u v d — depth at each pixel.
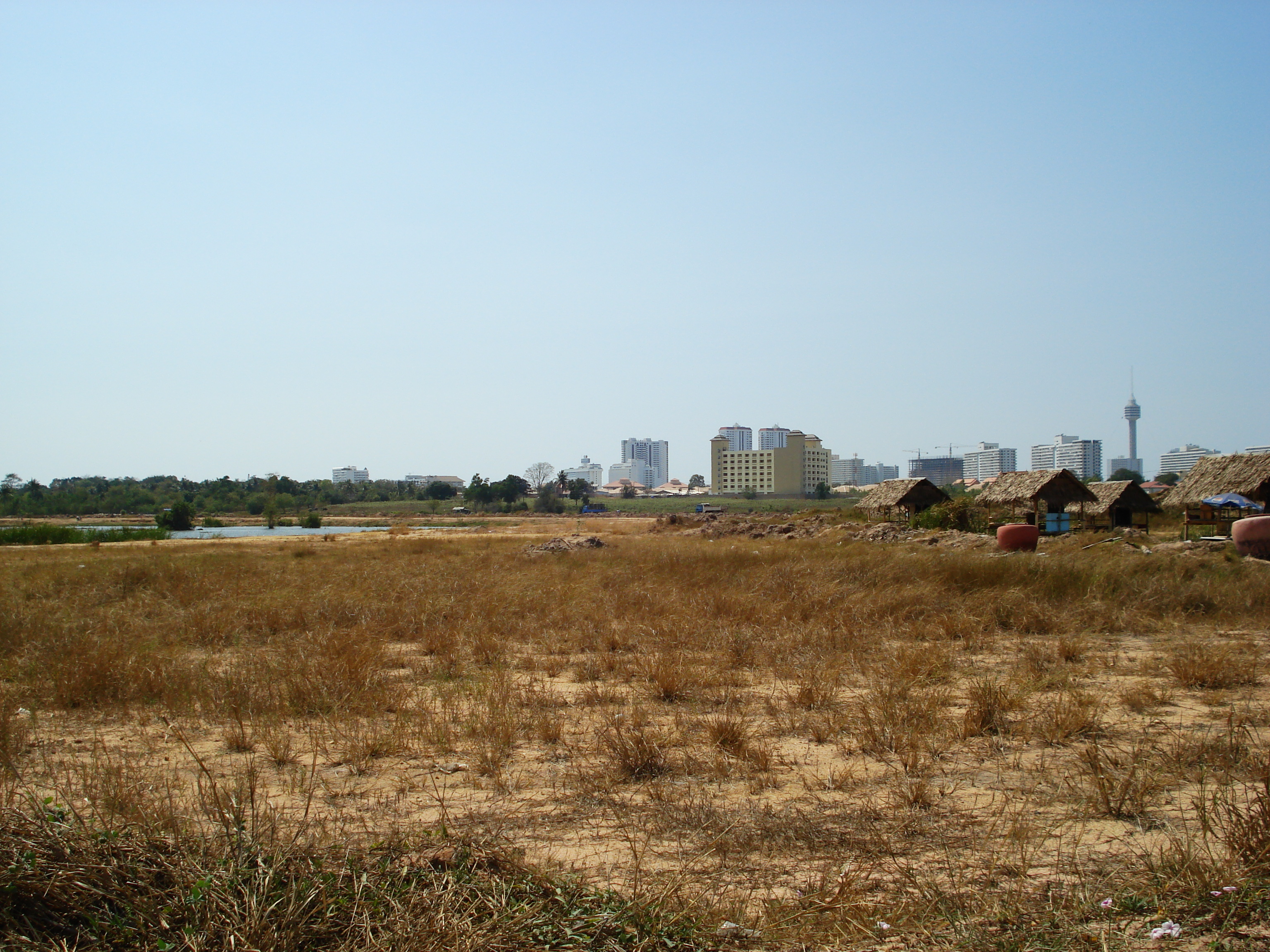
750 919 3.93
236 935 3.40
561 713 8.13
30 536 50.88
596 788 5.88
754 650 10.84
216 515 111.94
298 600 16.25
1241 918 3.76
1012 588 15.28
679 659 10.09
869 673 9.52
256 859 4.06
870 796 5.69
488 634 12.45
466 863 4.19
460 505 129.62
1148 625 12.81
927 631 12.46
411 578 20.38
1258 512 30.27
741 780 6.08
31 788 5.57
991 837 4.94
